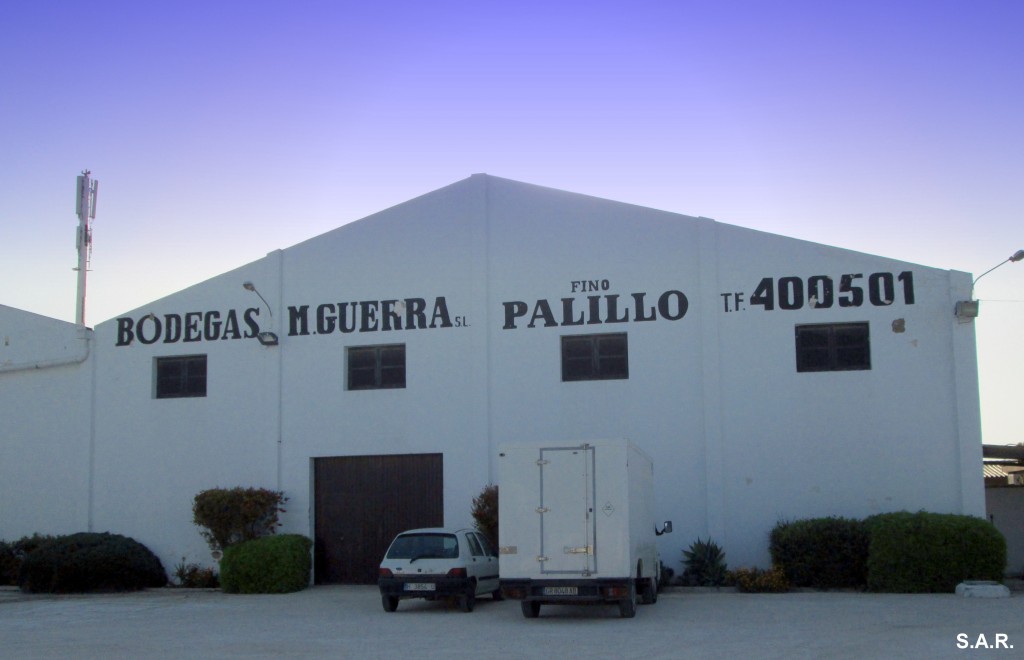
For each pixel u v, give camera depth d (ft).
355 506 81.56
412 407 80.48
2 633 52.60
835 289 74.38
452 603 65.51
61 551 78.33
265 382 83.92
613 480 53.88
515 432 78.02
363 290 82.94
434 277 81.56
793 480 73.15
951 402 71.61
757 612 56.54
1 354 90.27
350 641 47.70
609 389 76.84
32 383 89.71
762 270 75.66
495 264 80.43
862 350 73.92
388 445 80.59
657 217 78.07
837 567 67.82
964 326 71.92
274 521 81.15
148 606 66.90
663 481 74.95
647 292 77.41
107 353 88.12
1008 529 84.53
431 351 80.74
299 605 66.23
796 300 74.84
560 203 79.97
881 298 73.56
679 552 73.92
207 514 79.51
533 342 78.74
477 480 78.07
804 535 68.85
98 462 86.79
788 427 73.72
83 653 44.70
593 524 53.78
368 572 80.48
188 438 85.05
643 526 58.95
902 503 71.41
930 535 65.05
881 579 65.77
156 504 84.89
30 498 87.97
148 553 82.43
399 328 81.61
